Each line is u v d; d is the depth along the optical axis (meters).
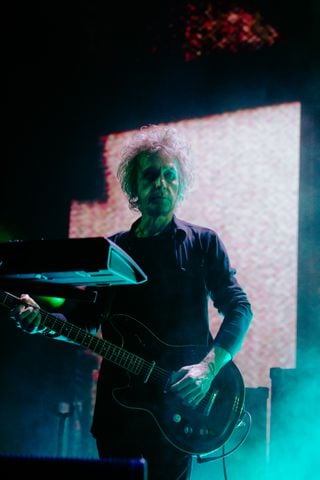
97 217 5.05
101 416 2.46
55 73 5.33
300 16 4.57
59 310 4.13
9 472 1.34
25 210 5.24
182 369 2.42
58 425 4.75
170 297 2.56
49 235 5.16
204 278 2.65
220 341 2.50
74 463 1.35
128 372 2.47
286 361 4.16
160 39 5.04
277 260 4.32
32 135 5.33
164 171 2.72
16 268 1.90
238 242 4.46
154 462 2.40
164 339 2.51
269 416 3.90
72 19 5.18
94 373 4.81
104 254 1.85
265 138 4.55
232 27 4.81
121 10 5.09
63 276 1.93
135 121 5.07
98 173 5.12
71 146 5.23
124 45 5.15
